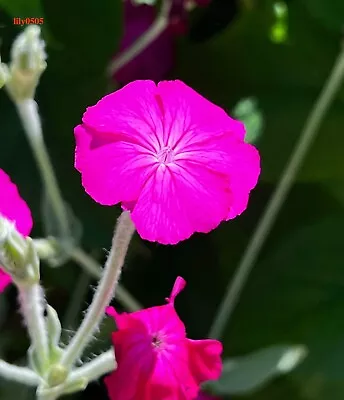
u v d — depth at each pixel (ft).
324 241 0.79
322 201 0.84
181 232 0.41
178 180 0.42
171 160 0.42
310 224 0.81
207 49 0.82
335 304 0.77
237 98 0.81
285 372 0.75
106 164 0.41
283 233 0.83
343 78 0.82
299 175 0.81
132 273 0.78
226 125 0.45
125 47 0.80
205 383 0.67
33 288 0.44
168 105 0.43
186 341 0.47
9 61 0.74
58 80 0.76
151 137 0.42
